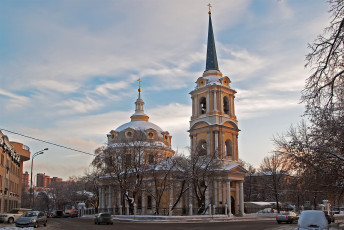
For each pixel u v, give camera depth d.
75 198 118.38
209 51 70.62
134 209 55.09
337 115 20.47
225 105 67.81
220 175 62.53
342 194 25.48
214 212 58.97
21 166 84.62
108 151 63.09
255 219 57.25
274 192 78.12
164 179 59.31
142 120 82.69
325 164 22.75
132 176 62.66
